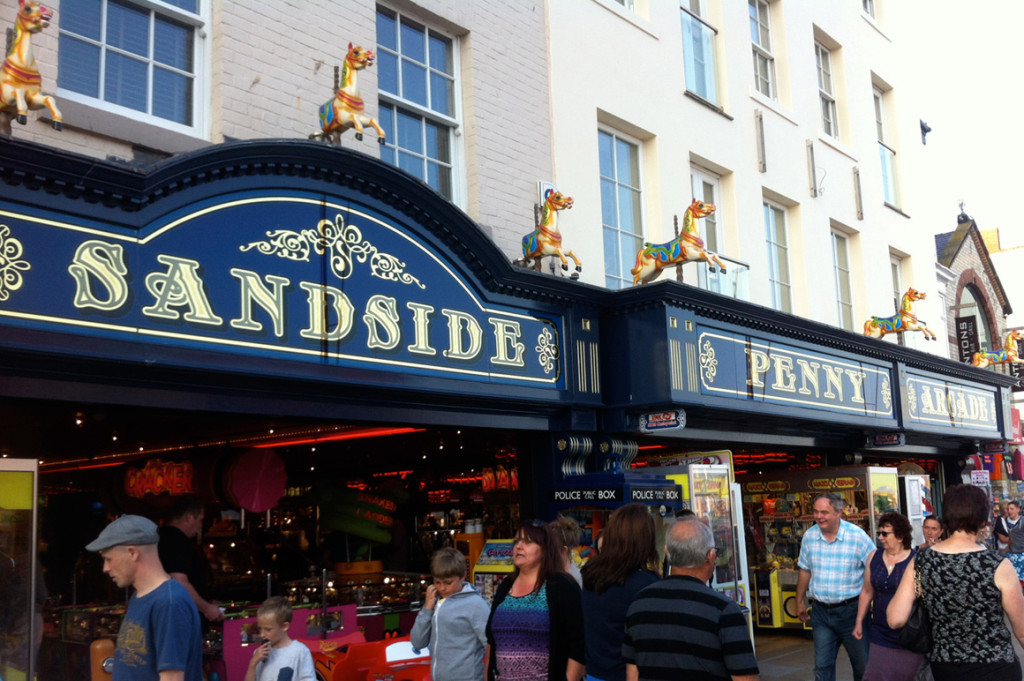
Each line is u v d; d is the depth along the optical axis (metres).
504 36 9.13
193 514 6.18
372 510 9.78
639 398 8.30
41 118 5.74
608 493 7.70
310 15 7.42
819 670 7.00
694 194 11.60
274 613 5.46
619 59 10.47
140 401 5.35
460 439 9.79
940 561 4.79
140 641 3.71
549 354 7.96
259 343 5.80
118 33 6.45
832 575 6.95
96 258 5.09
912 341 16.03
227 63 6.80
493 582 7.86
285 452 10.73
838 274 14.51
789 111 13.37
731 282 11.60
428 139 8.49
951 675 4.70
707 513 8.27
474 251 7.24
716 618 3.81
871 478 11.90
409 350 6.73
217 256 5.66
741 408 9.23
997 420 16.14
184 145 6.51
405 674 6.56
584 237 9.55
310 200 6.22
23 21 4.99
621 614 4.50
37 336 4.79
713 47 12.30
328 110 6.67
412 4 8.30
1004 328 22.69
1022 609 4.60
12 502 5.50
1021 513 13.27
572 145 9.65
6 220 4.77
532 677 4.52
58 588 11.36
